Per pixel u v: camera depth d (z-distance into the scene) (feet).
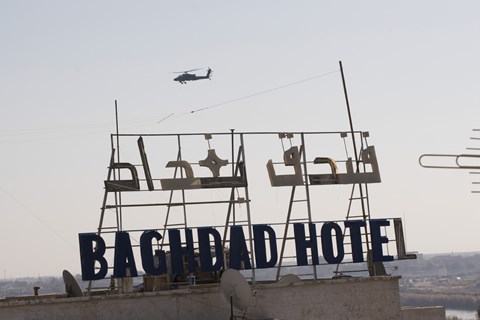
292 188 234.17
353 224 234.38
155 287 219.82
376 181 242.37
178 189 222.89
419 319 237.04
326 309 223.10
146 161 221.66
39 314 201.46
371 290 227.81
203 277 228.02
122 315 207.10
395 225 240.12
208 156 227.81
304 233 230.48
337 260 231.50
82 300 204.13
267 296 219.61
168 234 217.97
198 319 212.23
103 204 218.18
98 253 212.23
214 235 220.43
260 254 223.10
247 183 226.99
